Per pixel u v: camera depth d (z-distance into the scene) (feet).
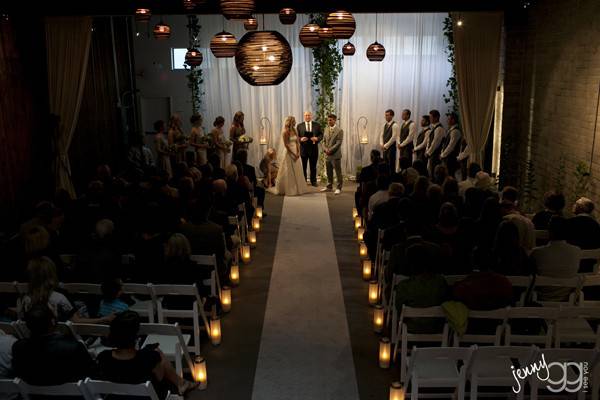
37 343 12.42
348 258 27.78
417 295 15.84
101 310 16.35
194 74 45.32
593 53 24.62
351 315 21.59
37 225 18.74
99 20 40.16
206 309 19.70
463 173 36.42
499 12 32.01
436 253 17.63
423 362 14.75
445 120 45.57
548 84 29.63
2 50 30.22
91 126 39.29
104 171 28.50
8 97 30.66
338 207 37.11
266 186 41.93
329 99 44.14
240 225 27.89
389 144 41.34
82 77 33.42
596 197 24.39
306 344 19.36
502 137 34.27
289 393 16.49
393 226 21.65
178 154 38.22
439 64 44.83
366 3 31.01
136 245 19.58
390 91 45.32
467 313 15.10
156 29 32.58
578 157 26.12
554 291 17.51
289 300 22.99
